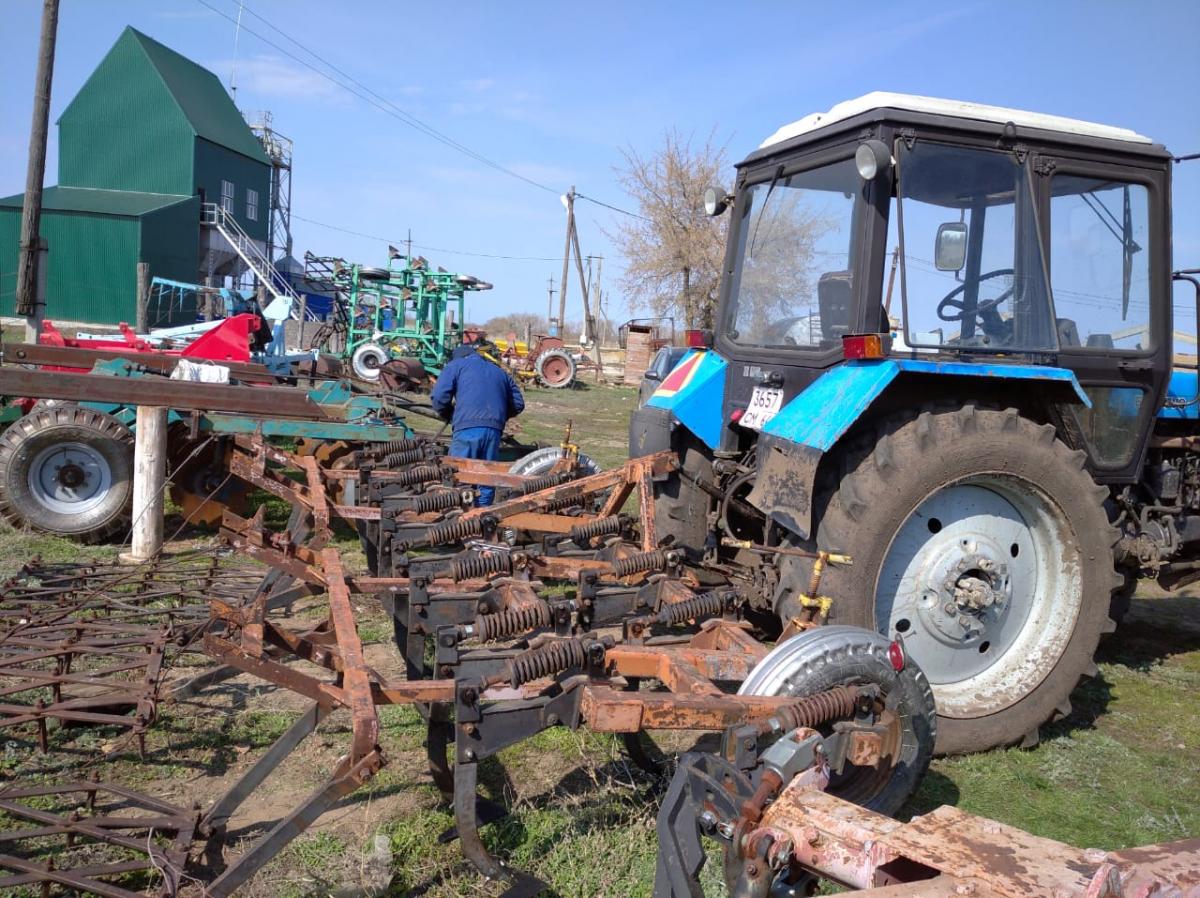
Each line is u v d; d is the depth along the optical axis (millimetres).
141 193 36688
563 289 41562
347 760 2494
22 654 3678
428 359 22766
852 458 3916
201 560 6094
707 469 4945
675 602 3572
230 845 3033
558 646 2867
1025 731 4023
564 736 3967
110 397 5535
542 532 5348
